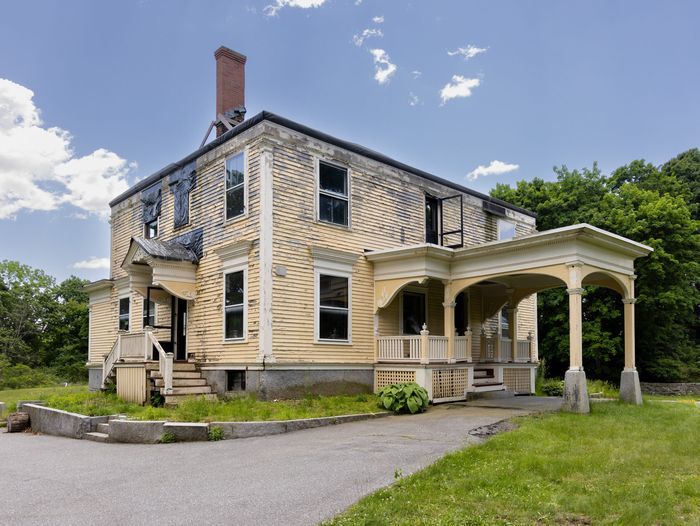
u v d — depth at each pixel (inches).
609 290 1157.1
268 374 525.7
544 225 1290.6
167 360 527.8
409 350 596.1
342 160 621.3
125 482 286.2
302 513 220.2
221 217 601.0
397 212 680.4
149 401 540.4
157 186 736.3
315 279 575.2
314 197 587.2
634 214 1127.0
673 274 1125.1
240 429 416.2
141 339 573.3
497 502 226.8
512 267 548.7
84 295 1927.9
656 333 1186.0
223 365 566.9
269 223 541.3
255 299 538.9
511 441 340.8
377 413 493.0
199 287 622.2
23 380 1425.9
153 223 748.6
